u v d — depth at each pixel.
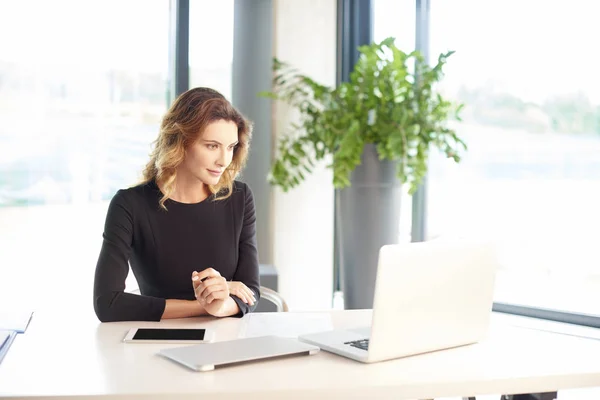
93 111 4.33
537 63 4.32
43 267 4.26
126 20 4.39
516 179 4.47
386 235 4.50
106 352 1.95
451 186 4.76
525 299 4.48
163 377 1.73
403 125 4.17
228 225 2.73
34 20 4.15
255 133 4.75
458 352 2.03
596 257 4.19
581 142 4.19
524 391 1.82
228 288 2.35
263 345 1.97
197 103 2.51
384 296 1.85
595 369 1.89
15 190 4.18
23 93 4.16
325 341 2.04
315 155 4.68
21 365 1.83
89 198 4.35
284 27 4.76
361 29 5.08
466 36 4.61
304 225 4.94
